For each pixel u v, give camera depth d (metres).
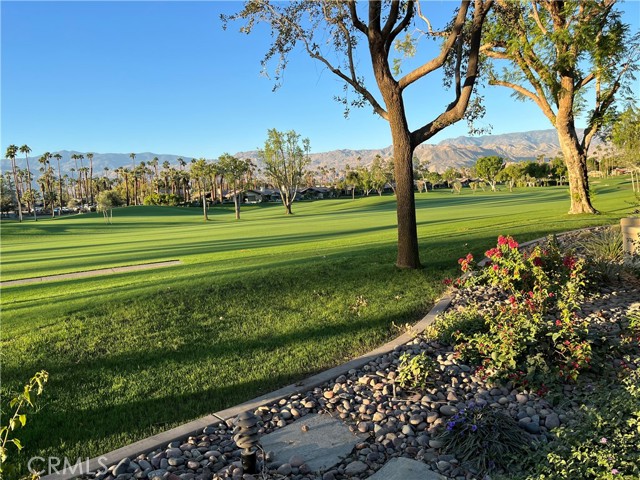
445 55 8.90
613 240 9.07
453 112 9.38
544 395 4.04
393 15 9.13
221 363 5.25
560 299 6.24
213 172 66.81
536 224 16.16
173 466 3.24
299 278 9.13
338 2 9.62
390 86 9.48
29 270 15.67
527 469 3.04
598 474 2.64
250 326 6.52
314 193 132.12
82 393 4.55
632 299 6.62
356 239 17.47
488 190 103.06
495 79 20.00
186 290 8.47
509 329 4.67
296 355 5.43
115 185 155.25
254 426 3.16
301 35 10.06
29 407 4.24
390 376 4.59
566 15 16.39
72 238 38.78
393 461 3.22
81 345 5.93
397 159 9.66
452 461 3.17
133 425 3.92
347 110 11.50
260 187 154.88
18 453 3.49
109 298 8.27
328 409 4.08
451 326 5.62
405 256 9.70
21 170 130.00
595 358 4.37
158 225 55.22
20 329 6.70
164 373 5.00
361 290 8.23
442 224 20.98
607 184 68.12
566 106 18.55
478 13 8.93
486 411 3.57
